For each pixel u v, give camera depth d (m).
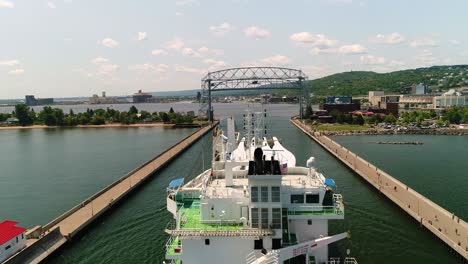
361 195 83.62
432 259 51.00
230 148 57.31
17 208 82.06
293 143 172.50
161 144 182.12
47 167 127.00
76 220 65.50
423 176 98.38
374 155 134.50
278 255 32.31
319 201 38.66
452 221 53.53
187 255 35.69
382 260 50.59
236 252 35.16
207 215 36.97
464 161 118.38
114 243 58.97
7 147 179.38
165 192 88.50
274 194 34.22
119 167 124.88
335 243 55.97
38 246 53.75
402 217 67.81
